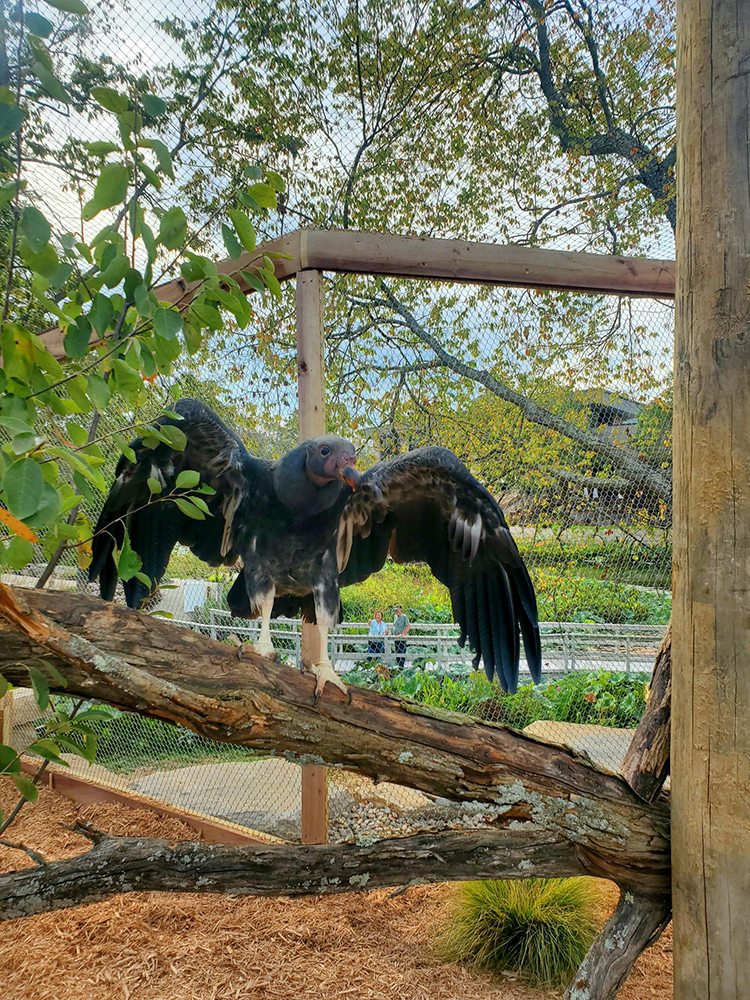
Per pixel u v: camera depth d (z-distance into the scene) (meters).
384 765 1.98
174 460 2.32
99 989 2.65
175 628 1.82
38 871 2.10
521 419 4.14
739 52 1.74
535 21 4.82
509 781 2.07
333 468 2.03
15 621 1.40
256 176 1.73
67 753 5.02
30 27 1.28
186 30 3.96
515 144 5.17
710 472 1.82
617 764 4.11
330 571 2.27
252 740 1.83
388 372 4.04
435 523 2.54
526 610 2.41
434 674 4.82
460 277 3.20
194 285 3.25
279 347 3.51
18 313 3.05
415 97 4.82
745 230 1.76
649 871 2.17
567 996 2.27
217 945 2.97
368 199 4.96
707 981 1.84
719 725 1.81
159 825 4.10
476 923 2.97
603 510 4.20
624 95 5.20
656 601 4.25
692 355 1.87
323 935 3.07
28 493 1.19
